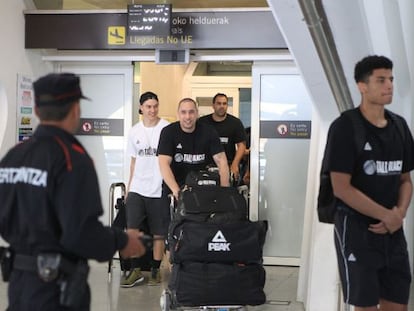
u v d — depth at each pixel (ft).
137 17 20.98
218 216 14.56
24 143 8.50
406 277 10.22
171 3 22.59
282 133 22.79
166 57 21.49
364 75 9.93
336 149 9.89
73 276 8.00
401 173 10.32
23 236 8.10
